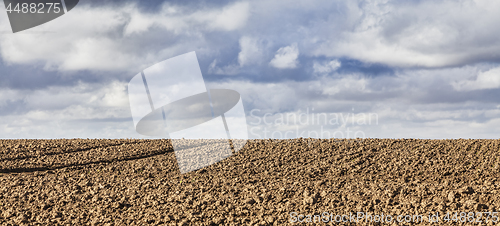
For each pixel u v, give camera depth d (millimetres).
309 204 9094
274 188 10453
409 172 11914
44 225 8430
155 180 12102
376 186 10375
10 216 9070
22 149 16281
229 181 11531
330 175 12094
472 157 13125
